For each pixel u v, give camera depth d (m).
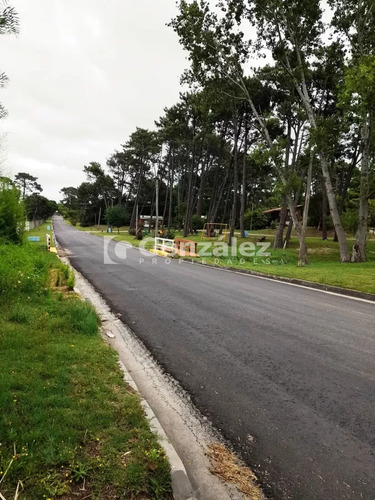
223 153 49.38
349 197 40.72
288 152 26.20
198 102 22.17
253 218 53.09
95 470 2.45
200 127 38.28
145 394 3.95
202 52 18.98
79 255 19.72
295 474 2.72
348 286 10.44
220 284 11.12
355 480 2.66
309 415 3.54
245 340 5.74
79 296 8.00
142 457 2.61
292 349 5.35
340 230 19.70
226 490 2.52
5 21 2.85
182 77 20.97
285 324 6.67
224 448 3.03
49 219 122.25
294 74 18.20
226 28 18.84
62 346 4.61
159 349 5.33
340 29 18.05
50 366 3.95
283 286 11.11
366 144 18.61
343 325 6.66
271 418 3.49
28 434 2.68
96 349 4.67
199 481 2.61
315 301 8.84
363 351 5.28
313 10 16.64
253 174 41.62
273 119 19.31
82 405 3.21
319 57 18.48
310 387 4.14
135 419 3.07
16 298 6.89
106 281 11.30
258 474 2.71
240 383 4.23
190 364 4.79
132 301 8.47
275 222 55.75
